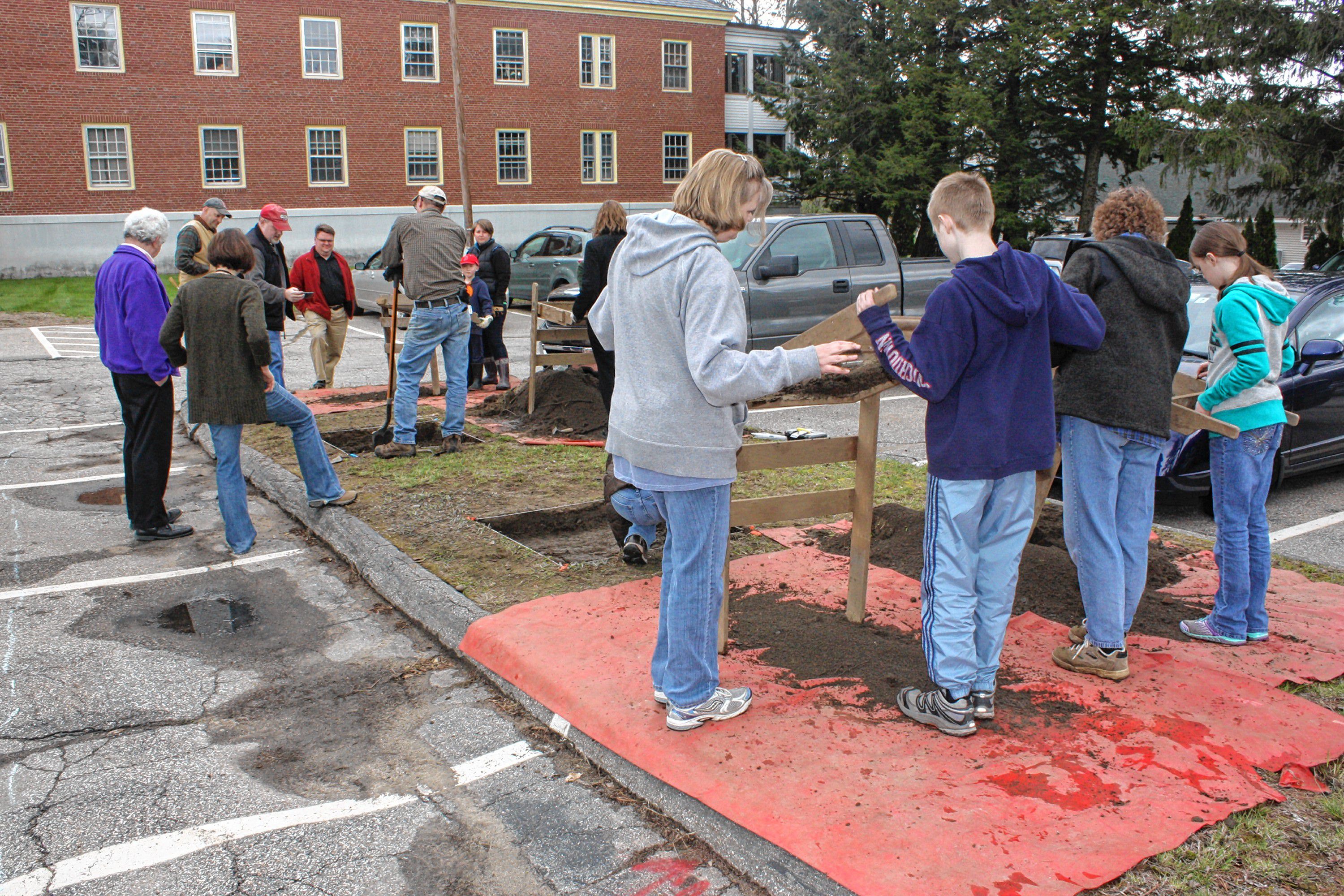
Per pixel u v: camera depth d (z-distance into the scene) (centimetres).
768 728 301
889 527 506
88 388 1038
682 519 279
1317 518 602
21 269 2364
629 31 3005
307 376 1178
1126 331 321
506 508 554
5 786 295
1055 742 294
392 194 2756
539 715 331
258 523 568
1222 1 2025
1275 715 313
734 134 3397
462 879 250
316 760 311
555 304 833
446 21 2742
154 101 2431
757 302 993
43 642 403
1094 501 331
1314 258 2306
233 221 2564
